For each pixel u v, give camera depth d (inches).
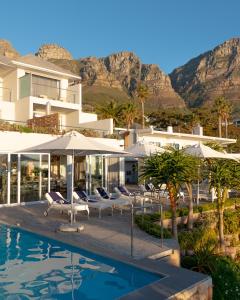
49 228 459.8
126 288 271.9
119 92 7564.0
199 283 257.3
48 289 273.7
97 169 848.9
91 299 254.5
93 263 329.4
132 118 2165.4
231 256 524.1
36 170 719.1
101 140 845.8
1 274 305.3
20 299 257.0
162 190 633.0
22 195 692.7
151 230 440.8
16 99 1007.6
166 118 2947.8
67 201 554.9
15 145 692.1
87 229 459.5
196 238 492.7
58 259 343.3
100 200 600.7
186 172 449.4
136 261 319.0
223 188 546.6
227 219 614.5
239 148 2087.8
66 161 803.4
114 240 404.5
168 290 242.2
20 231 454.9
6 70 1026.1
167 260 362.9
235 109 6402.6
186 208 608.1
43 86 1058.1
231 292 347.3
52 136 751.1
